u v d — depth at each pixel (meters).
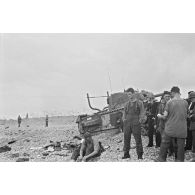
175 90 10.62
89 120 17.83
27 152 15.46
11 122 27.33
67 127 22.95
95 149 11.24
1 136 21.97
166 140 10.80
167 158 11.78
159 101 13.25
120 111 16.91
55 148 15.79
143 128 15.12
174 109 10.46
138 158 11.80
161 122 11.62
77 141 17.31
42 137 20.25
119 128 17.05
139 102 11.88
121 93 16.84
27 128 24.94
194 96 11.51
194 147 11.54
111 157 12.36
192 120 11.34
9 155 14.91
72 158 12.04
